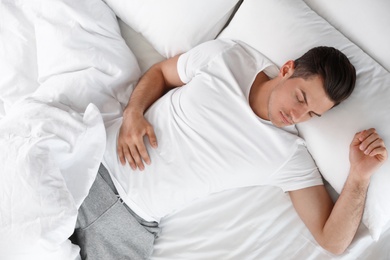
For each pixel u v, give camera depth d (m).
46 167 0.77
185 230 1.01
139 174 0.95
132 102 1.04
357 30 0.97
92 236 0.92
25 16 1.09
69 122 0.85
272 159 0.94
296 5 1.02
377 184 0.86
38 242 0.73
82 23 1.07
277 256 0.97
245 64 1.03
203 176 0.94
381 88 0.90
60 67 1.01
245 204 1.04
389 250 0.97
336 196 1.01
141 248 0.97
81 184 0.84
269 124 0.96
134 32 1.27
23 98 0.98
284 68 0.94
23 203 0.74
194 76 1.06
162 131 0.99
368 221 0.90
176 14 1.13
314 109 0.87
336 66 0.84
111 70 1.06
